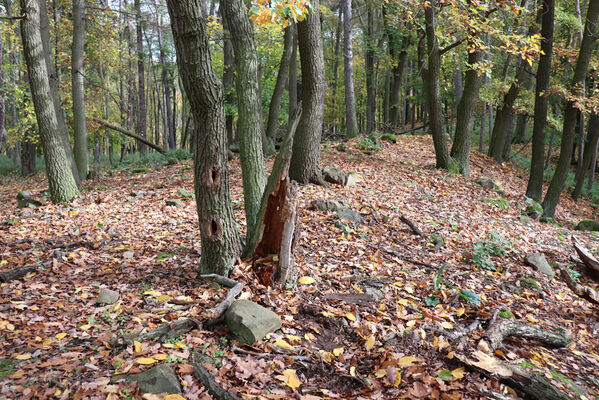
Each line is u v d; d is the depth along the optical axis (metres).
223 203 4.43
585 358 4.02
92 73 22.34
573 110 11.32
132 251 5.74
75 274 4.96
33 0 8.74
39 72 8.84
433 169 13.28
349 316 4.05
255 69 5.32
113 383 2.83
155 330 3.50
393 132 23.14
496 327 3.93
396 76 23.08
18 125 17.88
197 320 3.67
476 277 5.76
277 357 3.34
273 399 2.83
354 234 6.75
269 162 13.22
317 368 3.32
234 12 5.18
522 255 6.96
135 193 9.66
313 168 9.52
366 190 9.67
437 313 4.36
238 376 3.04
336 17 28.91
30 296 4.26
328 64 31.27
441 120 13.19
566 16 12.59
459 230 7.78
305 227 6.82
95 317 3.81
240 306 3.71
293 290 4.51
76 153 14.23
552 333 4.21
